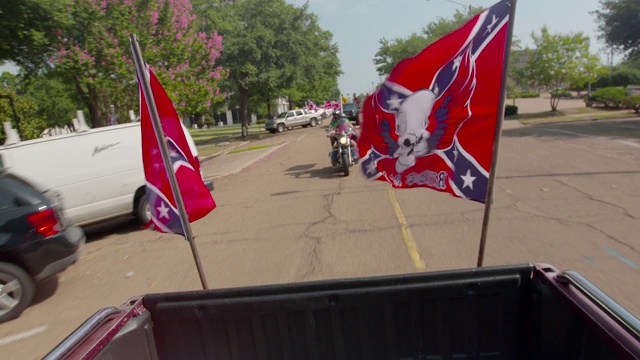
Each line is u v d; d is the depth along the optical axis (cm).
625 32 2569
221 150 2697
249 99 4000
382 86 322
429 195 944
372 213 834
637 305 420
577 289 221
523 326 256
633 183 925
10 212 539
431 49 304
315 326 259
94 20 1445
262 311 258
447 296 253
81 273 668
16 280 531
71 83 1714
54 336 477
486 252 586
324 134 3197
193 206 368
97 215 860
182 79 1884
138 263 686
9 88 2617
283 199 1042
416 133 319
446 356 258
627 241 595
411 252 607
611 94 3222
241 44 3123
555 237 627
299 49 3319
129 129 905
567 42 2914
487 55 292
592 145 1512
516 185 977
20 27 1130
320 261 607
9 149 783
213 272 607
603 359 198
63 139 832
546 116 3002
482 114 300
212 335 262
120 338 230
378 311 256
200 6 3097
